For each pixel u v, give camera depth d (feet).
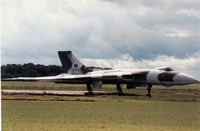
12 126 82.99
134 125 87.04
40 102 154.51
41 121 92.43
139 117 103.91
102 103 152.87
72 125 85.10
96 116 104.68
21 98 174.40
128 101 165.89
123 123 90.33
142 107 136.46
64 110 121.29
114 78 228.43
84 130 77.56
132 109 127.75
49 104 144.66
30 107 131.03
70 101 162.09
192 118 104.53
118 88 238.48
